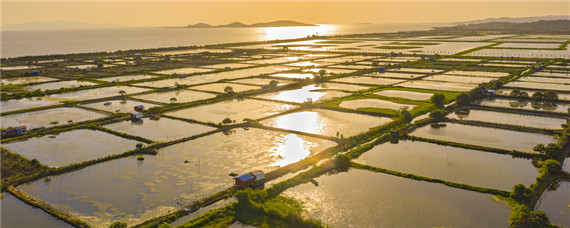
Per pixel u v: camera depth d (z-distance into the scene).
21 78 141.12
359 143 65.94
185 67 167.12
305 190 49.19
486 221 41.47
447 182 50.22
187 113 88.50
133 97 105.88
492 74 136.88
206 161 58.97
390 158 59.72
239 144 66.75
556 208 44.25
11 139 69.31
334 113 87.00
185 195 47.97
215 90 115.12
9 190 49.47
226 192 48.25
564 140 64.19
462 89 110.88
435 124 77.75
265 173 53.84
